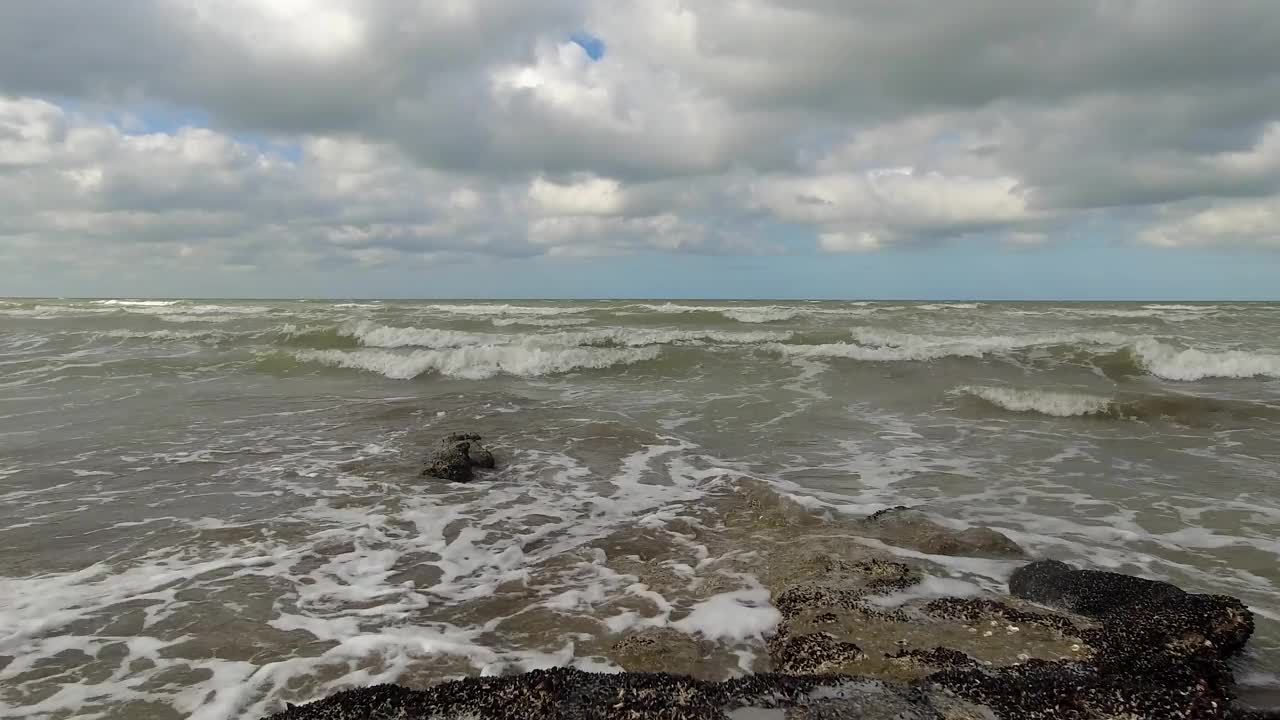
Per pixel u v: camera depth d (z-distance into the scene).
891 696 3.42
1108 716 3.25
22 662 3.94
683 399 12.82
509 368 15.98
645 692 3.49
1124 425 10.53
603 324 25.30
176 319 26.52
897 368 15.35
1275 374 13.90
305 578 5.23
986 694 3.42
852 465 8.58
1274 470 8.12
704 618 4.53
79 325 24.38
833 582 4.88
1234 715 3.25
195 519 6.51
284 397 12.89
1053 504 7.00
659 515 6.78
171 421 10.81
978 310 30.66
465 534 6.24
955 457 8.91
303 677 3.80
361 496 7.25
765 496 7.13
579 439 9.73
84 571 5.28
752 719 3.26
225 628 4.39
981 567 5.27
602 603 4.82
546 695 3.48
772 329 22.73
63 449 9.08
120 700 3.58
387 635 4.29
